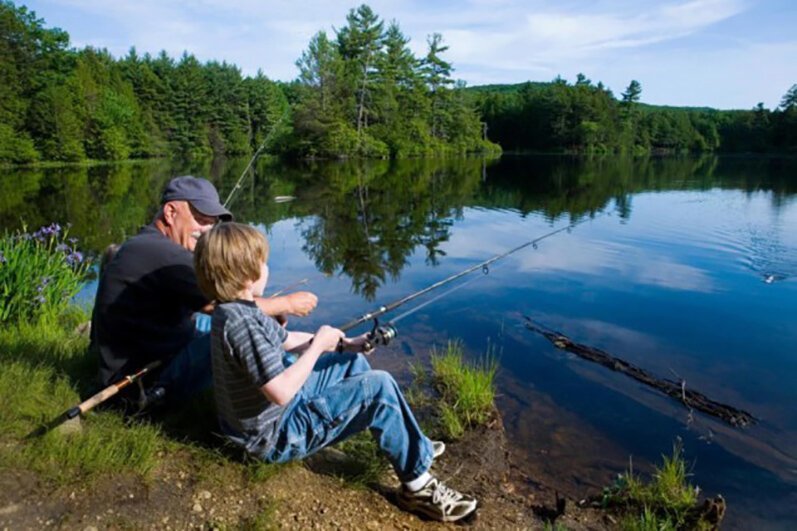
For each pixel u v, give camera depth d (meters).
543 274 7.83
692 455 3.61
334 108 49.53
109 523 2.18
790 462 3.55
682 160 50.22
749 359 5.01
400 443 2.48
